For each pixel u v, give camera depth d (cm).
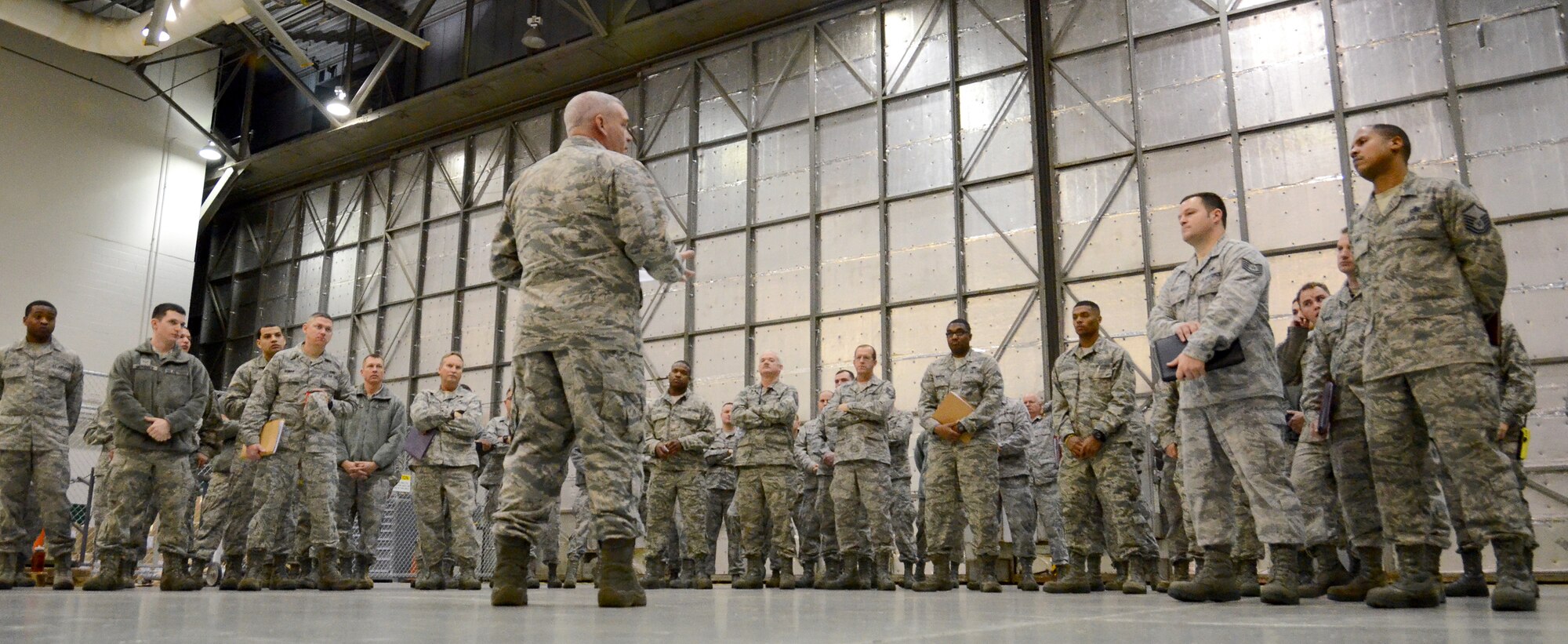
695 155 1309
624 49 1329
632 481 290
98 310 1437
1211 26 1023
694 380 1234
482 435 853
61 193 1426
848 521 653
